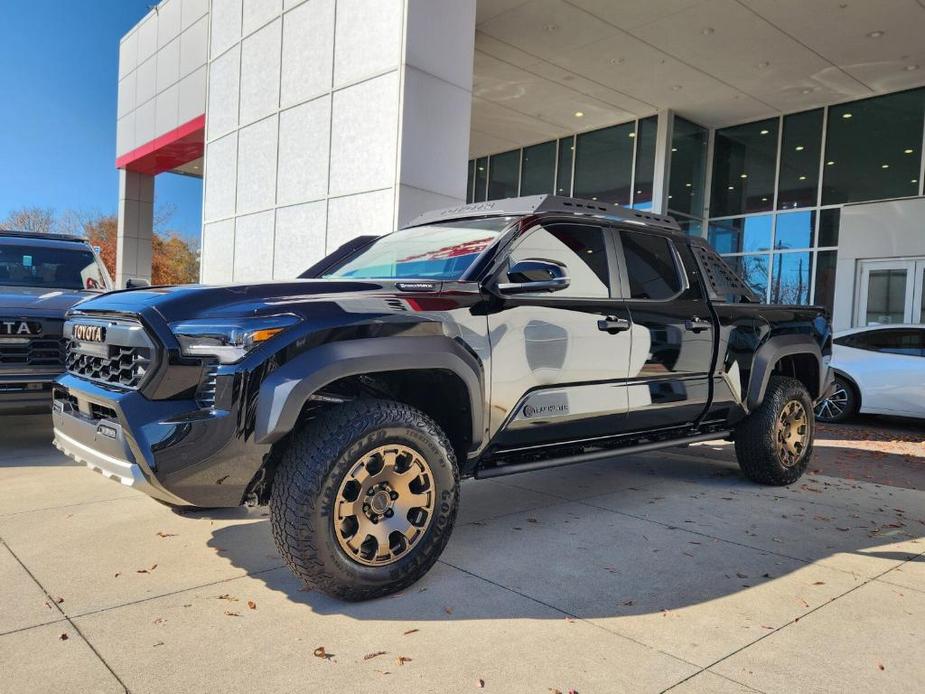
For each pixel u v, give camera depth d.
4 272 6.49
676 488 4.97
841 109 14.52
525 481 5.10
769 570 3.34
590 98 14.73
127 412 2.67
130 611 2.70
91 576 3.04
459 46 8.71
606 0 10.38
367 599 2.84
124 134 21.89
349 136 9.05
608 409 3.80
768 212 15.54
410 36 8.20
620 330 3.84
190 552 3.35
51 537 3.52
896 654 2.53
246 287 2.92
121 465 2.76
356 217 8.91
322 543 2.66
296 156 10.09
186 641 2.47
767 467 4.94
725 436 4.80
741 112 15.28
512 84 14.06
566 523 4.02
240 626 2.60
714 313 4.49
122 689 2.15
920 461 6.43
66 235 7.23
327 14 9.48
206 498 2.67
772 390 4.97
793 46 11.73
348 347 2.76
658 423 4.20
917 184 13.45
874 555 3.61
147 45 19.94
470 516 4.14
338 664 2.34
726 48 11.94
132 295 3.08
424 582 3.07
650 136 15.74
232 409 2.57
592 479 5.21
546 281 3.20
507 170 19.30
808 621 2.78
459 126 8.77
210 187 12.46
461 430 3.27
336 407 2.84
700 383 4.35
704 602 2.94
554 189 18.02
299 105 10.04
